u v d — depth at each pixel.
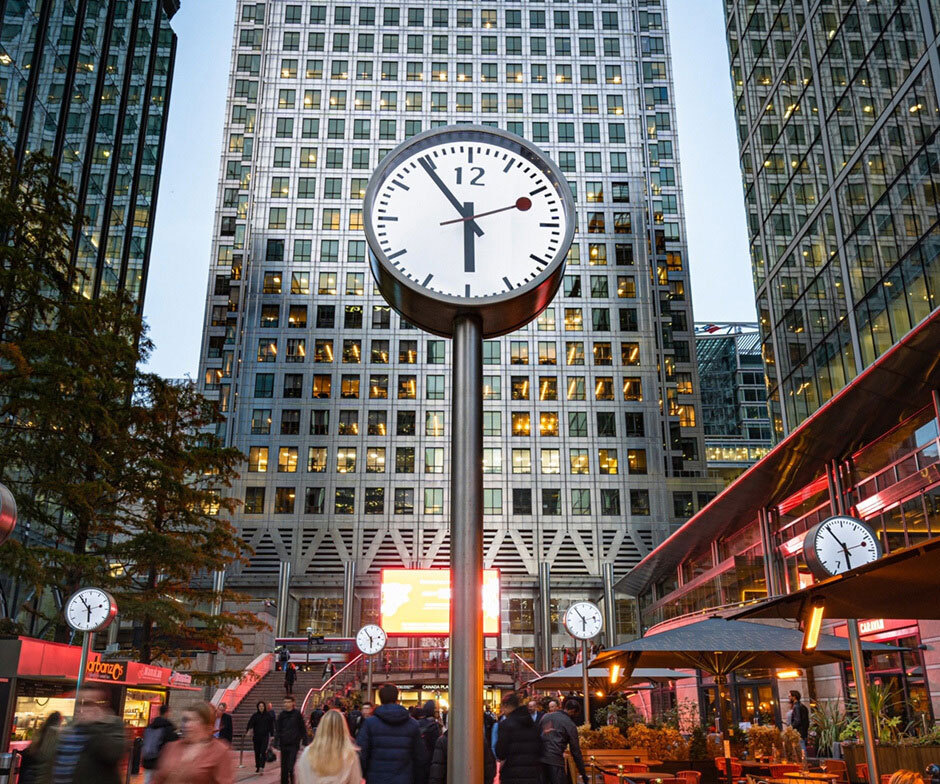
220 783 6.41
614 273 74.94
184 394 26.50
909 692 20.92
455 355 4.86
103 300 23.02
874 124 31.98
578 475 68.75
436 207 5.02
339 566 66.12
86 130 40.69
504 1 83.88
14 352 18.67
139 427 25.08
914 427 23.16
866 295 32.19
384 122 79.62
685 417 76.94
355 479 68.44
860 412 23.78
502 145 5.17
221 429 70.38
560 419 70.31
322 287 74.06
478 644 4.05
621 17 83.81
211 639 25.81
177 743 6.48
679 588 49.06
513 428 69.88
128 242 45.12
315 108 79.81
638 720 23.16
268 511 67.38
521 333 72.56
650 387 71.44
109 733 6.88
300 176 77.62
